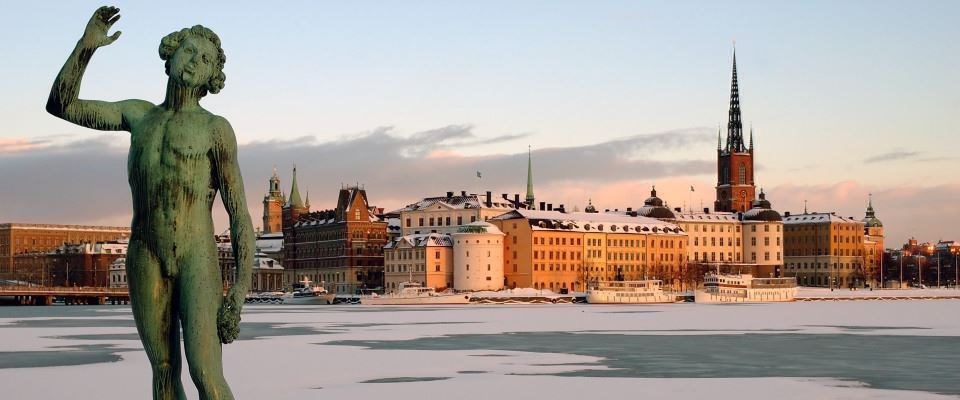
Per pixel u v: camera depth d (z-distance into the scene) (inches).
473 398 2012.8
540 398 2022.6
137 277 519.2
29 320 6023.6
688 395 2086.6
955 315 6584.6
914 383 2335.1
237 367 2674.7
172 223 514.9
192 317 509.7
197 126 523.2
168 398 528.1
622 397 2042.3
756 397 2054.6
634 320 5871.1
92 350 3265.3
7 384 2212.1
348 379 2368.4
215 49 542.9
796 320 5812.0
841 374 2539.4
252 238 534.3
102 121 531.5
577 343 3725.4
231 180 531.5
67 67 514.3
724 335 4247.0
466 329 4795.8
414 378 2399.1
